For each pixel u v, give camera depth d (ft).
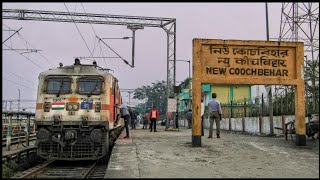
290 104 61.46
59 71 46.93
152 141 50.16
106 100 46.11
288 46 45.60
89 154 44.52
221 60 44.45
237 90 139.54
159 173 28.99
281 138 54.13
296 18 80.38
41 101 45.52
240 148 42.65
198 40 44.16
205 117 119.44
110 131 49.60
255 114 75.87
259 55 45.16
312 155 38.40
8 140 44.83
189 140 51.78
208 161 34.86
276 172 29.94
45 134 43.98
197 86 43.75
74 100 45.50
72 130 44.29
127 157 36.60
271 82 44.98
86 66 47.57
